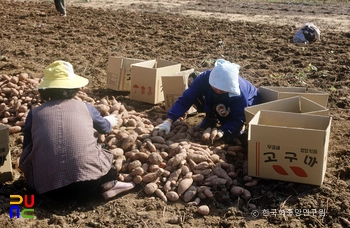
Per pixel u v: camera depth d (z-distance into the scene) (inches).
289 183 173.5
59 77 163.0
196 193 167.5
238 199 165.8
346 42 403.9
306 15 566.6
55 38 413.7
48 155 154.6
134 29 462.0
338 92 280.1
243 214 159.8
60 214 159.3
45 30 445.4
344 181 179.2
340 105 261.3
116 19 518.6
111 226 152.6
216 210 162.1
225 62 195.8
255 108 195.9
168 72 253.8
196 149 183.2
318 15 565.9
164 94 239.0
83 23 488.7
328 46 390.6
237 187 168.7
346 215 156.6
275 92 213.6
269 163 171.3
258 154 171.3
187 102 207.2
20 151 202.8
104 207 162.9
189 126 218.8
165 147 185.9
